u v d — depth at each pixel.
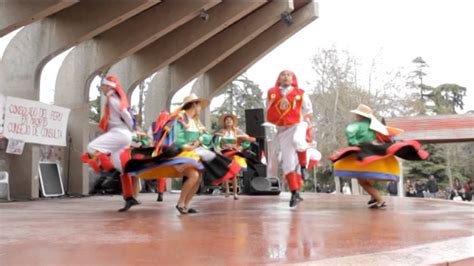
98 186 13.89
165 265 2.54
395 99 30.19
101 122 6.05
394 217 5.22
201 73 16.22
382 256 2.64
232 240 3.47
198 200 9.62
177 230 4.12
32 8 9.81
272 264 2.53
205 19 12.66
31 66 11.82
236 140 9.73
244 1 13.43
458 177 37.00
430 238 3.47
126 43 12.98
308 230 4.04
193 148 5.75
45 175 11.85
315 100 29.91
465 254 2.70
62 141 11.84
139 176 5.95
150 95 16.86
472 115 19.55
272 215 5.63
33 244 3.31
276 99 6.76
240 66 17.05
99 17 11.45
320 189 33.97
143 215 5.73
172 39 14.44
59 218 5.37
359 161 6.31
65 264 2.57
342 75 29.91
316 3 15.58
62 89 13.52
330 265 2.43
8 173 11.13
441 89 51.78
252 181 12.38
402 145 6.20
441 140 19.56
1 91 11.84
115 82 6.05
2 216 5.69
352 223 4.60
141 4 11.21
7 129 10.35
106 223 4.75
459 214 5.59
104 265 2.54
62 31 11.65
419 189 20.95
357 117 6.77
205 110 17.53
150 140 6.98
